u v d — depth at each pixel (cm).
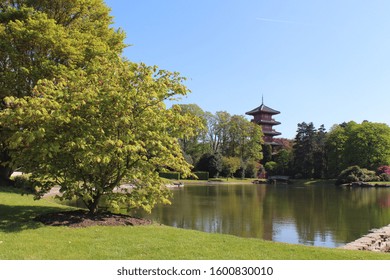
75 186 995
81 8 2142
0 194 1638
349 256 717
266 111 8519
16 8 2006
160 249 702
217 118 6769
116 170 1027
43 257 621
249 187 4350
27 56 1892
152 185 1077
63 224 888
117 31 2308
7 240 723
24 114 845
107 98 891
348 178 4988
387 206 2272
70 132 910
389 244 1102
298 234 1318
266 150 7406
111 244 722
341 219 1695
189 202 2322
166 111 997
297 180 6172
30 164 977
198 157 6359
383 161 5816
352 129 6144
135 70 996
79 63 1955
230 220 1591
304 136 6606
